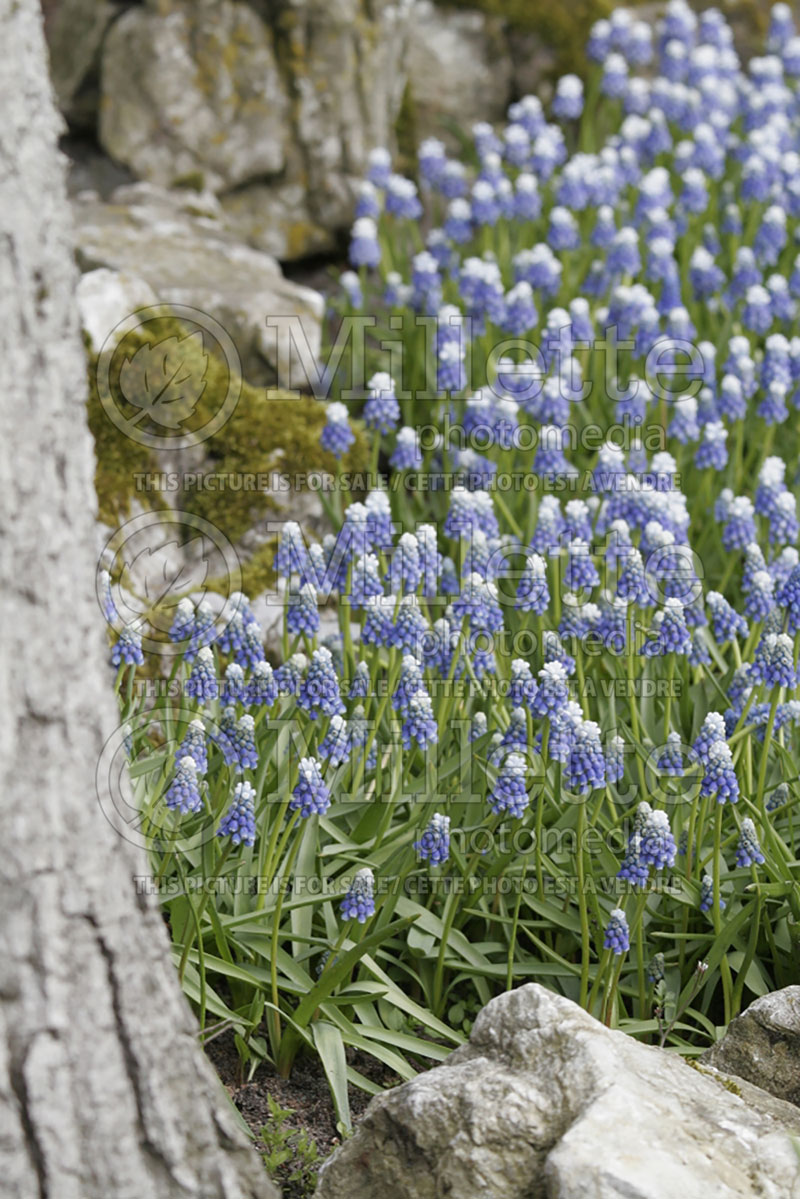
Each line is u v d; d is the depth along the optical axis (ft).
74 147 30.09
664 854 13.21
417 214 26.91
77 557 9.78
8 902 9.30
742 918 13.93
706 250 27.27
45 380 9.56
